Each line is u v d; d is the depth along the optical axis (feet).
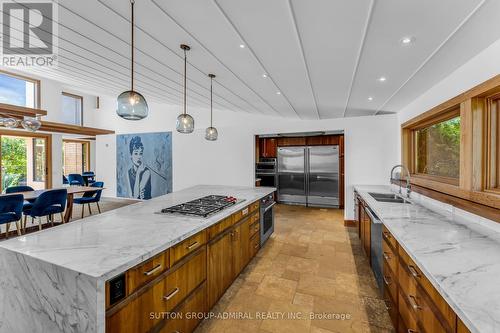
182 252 4.93
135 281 3.72
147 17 5.05
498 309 2.52
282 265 9.25
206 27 5.25
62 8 4.90
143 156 21.93
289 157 21.61
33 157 18.99
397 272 5.25
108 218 6.08
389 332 5.67
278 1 4.04
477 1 3.54
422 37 4.79
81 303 3.18
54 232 4.89
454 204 6.16
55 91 19.03
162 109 21.06
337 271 8.74
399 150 13.03
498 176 5.57
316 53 5.95
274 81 8.59
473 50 5.36
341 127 14.94
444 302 3.10
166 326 4.45
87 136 24.49
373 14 4.10
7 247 4.05
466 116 5.96
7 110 12.84
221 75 8.54
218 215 6.42
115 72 9.17
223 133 18.65
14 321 4.00
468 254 3.95
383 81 7.75
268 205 11.16
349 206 14.60
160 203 8.18
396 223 5.86
